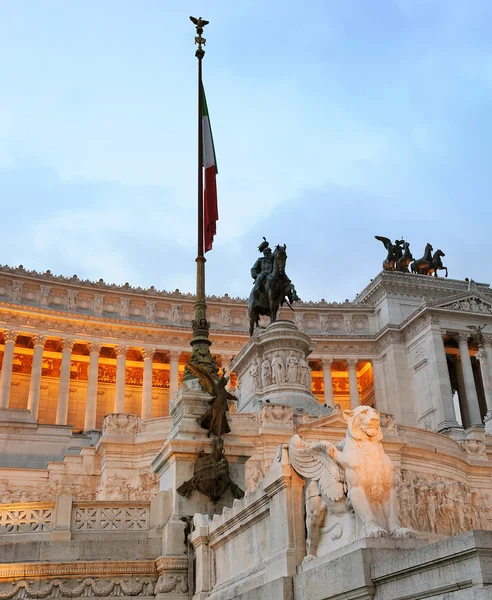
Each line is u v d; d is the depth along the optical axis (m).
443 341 90.44
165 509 19.92
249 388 51.53
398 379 89.19
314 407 47.66
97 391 91.88
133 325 88.12
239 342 92.25
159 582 18.28
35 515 19.47
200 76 30.31
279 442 40.03
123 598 18.11
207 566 17.59
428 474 42.44
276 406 41.50
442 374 84.19
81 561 18.17
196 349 23.64
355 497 11.73
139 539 19.12
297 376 49.31
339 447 12.75
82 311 88.00
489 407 79.50
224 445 21.25
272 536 13.73
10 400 87.50
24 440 53.19
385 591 10.16
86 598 17.89
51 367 90.75
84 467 43.06
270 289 51.34
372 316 97.62
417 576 9.59
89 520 19.56
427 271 102.31
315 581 11.66
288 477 13.37
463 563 8.84
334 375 100.75
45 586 17.73
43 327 84.19
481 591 8.40
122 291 90.44
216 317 94.88
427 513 40.50
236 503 15.98
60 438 54.22
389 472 12.09
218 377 22.92
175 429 21.78
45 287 86.31
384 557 10.69
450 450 44.44
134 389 94.25
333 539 12.30
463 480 45.00
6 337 82.06
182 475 20.36
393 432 42.16
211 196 29.78
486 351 88.81
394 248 102.19
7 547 18.09
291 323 51.12
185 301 93.62
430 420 83.69
